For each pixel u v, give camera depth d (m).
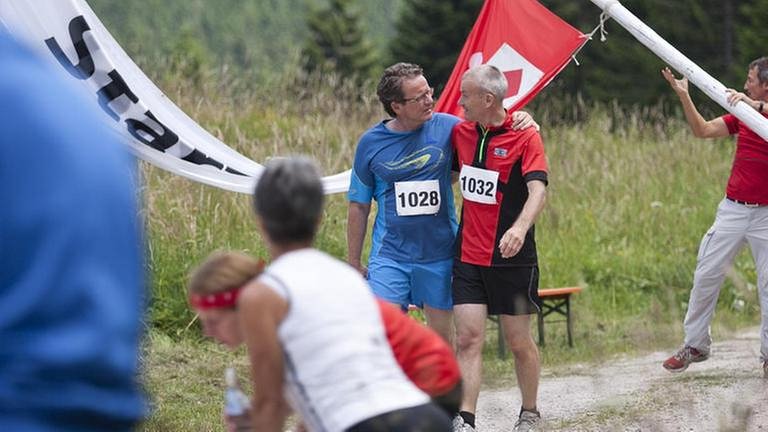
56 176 6.38
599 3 20.09
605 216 40.12
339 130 41.59
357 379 9.32
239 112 43.44
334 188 21.16
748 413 15.63
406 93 17.89
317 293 9.45
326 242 32.78
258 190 9.84
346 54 119.62
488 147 17.88
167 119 20.53
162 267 29.16
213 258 9.99
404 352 10.14
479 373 17.94
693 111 21.31
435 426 9.41
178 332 27.89
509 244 17.14
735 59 97.19
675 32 98.00
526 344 18.39
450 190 18.53
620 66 98.44
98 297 6.41
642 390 22.20
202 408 21.92
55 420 6.39
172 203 31.45
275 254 9.91
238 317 9.86
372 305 9.70
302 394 9.39
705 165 44.81
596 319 30.89
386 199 18.45
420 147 18.20
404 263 18.44
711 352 26.92
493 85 17.66
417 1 110.75
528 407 18.70
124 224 6.60
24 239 6.33
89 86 19.91
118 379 6.52
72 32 19.64
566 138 48.03
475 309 17.95
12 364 6.31
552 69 20.53
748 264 36.19
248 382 24.73
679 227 40.16
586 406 21.31
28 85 6.48
